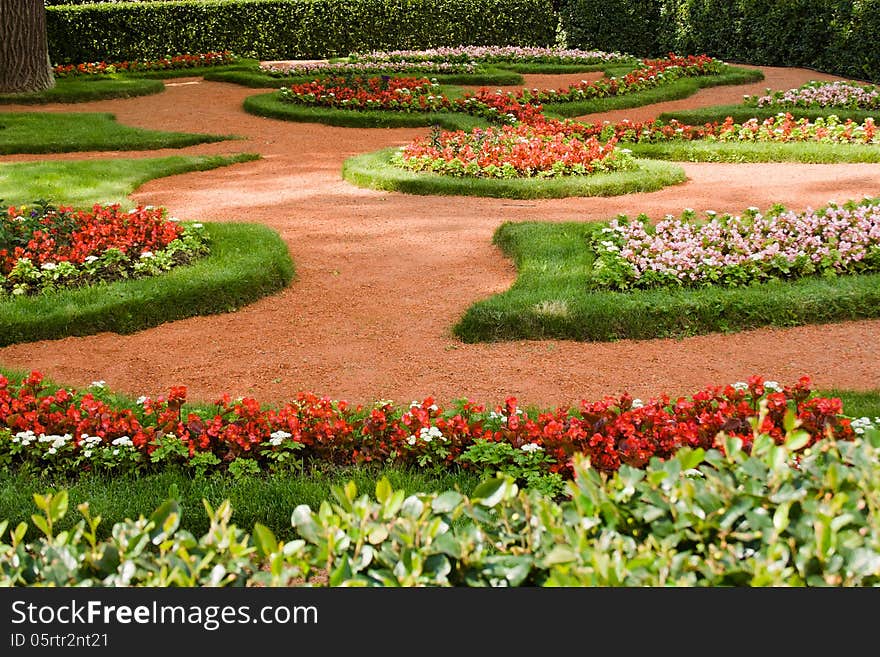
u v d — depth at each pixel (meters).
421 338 6.68
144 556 2.74
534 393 5.79
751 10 21.25
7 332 6.57
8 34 17.42
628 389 5.83
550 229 8.59
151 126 15.09
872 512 2.55
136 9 23.39
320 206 10.18
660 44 23.75
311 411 5.02
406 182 10.64
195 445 4.87
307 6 24.17
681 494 2.71
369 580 2.56
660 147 12.25
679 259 7.33
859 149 11.76
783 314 6.79
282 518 4.34
